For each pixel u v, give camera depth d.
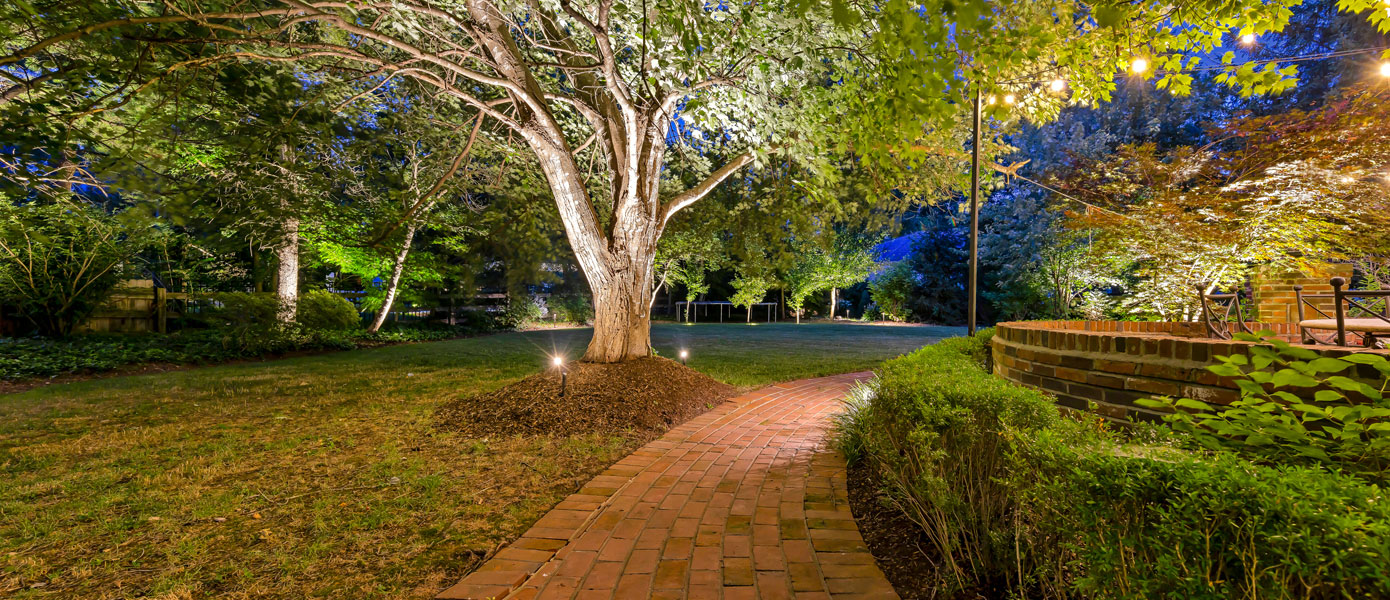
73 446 4.52
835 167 5.84
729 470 3.87
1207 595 1.21
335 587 2.36
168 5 3.90
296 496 3.42
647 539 2.74
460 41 7.18
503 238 13.62
